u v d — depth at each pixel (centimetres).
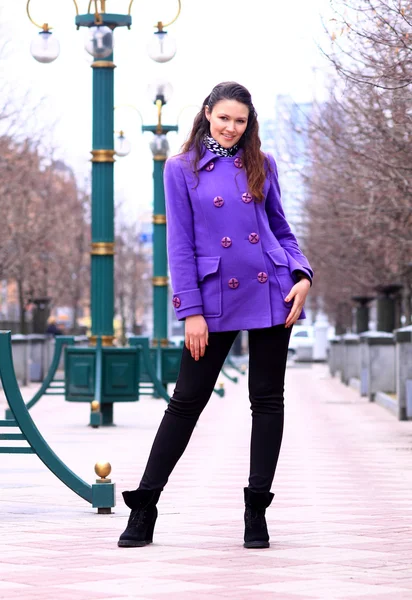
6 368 830
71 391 2036
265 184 716
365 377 3209
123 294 8869
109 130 2036
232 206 701
